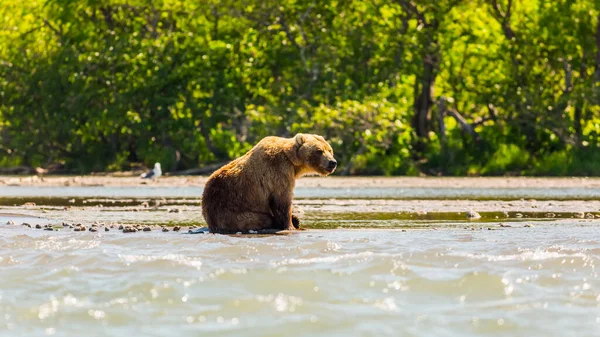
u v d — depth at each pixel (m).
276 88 138.50
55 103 142.75
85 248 37.03
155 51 139.12
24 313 24.92
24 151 145.75
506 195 78.75
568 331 22.88
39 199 72.25
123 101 137.12
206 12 141.75
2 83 145.88
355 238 39.94
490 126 142.25
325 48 134.88
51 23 156.75
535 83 136.50
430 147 138.38
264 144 44.50
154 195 79.81
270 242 38.22
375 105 125.56
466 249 35.84
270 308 25.11
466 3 139.00
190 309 25.22
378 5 138.75
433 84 143.25
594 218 51.88
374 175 128.25
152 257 32.97
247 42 140.38
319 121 124.81
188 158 144.38
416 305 25.70
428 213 56.28
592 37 133.12
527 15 140.62
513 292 27.30
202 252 35.44
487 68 144.00
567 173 124.00
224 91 135.25
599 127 134.62
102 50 140.00
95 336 22.59
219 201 43.50
